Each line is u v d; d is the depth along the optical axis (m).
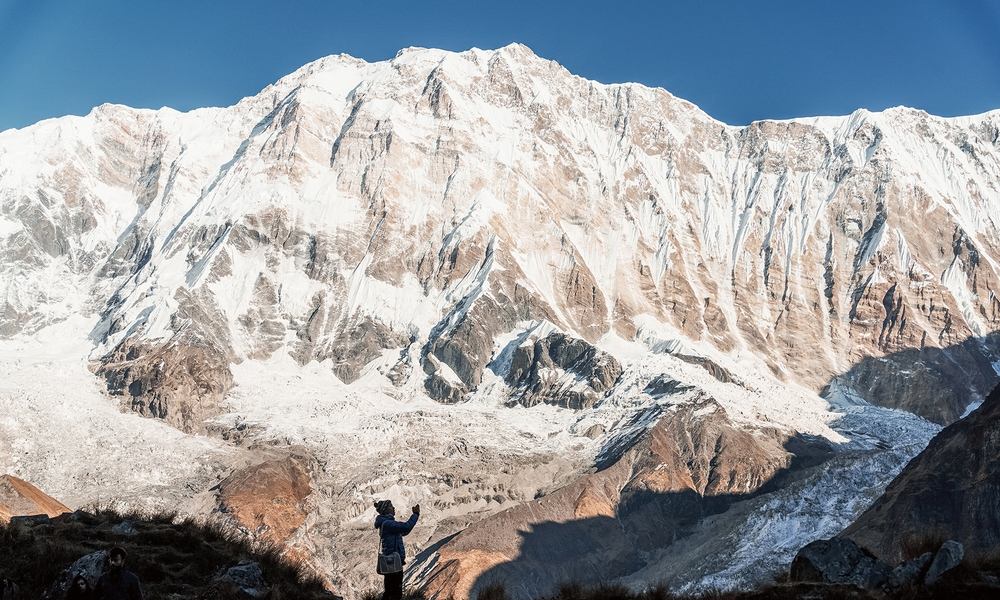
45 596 29.33
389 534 29.38
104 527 38.25
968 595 27.31
